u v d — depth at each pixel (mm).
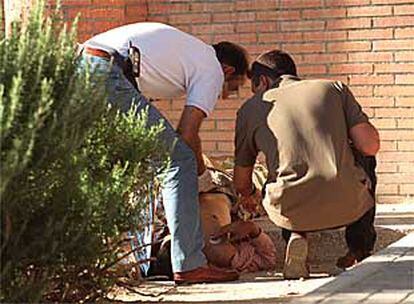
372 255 12328
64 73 8992
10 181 8227
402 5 17312
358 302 9406
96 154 9812
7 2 13516
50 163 8719
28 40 8906
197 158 11930
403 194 17406
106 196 9547
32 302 9031
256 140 12375
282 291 11523
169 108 18094
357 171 12203
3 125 8086
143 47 11664
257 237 13312
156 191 11281
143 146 10164
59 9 10680
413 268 11008
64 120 8734
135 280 11695
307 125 12109
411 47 17312
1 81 8508
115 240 10016
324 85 12375
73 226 9203
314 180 11984
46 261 9133
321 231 12977
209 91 11805
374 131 12289
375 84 17500
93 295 10148
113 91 11328
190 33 18078
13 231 8750
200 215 12219
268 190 12195
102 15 16844
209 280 12070
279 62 12641
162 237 12555
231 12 17969
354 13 17500
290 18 17766
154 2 18250
